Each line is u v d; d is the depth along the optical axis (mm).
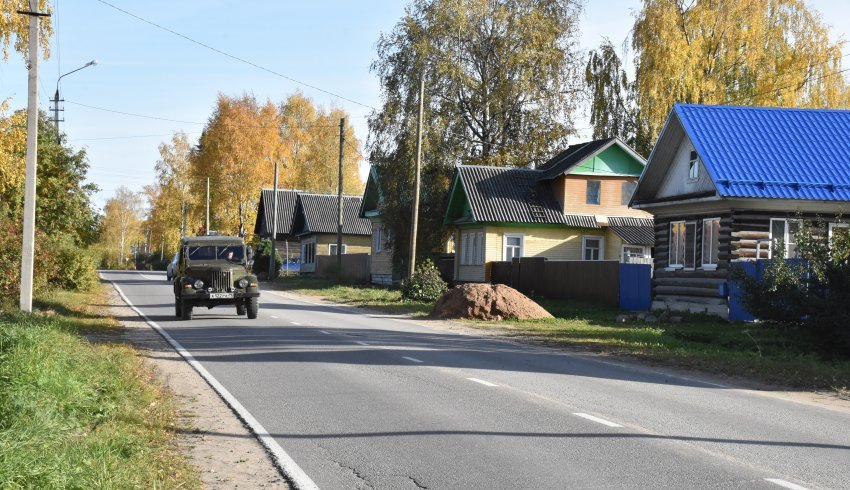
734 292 27750
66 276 36594
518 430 9516
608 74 50875
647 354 18359
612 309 32531
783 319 18391
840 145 29484
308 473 7668
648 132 46500
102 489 6301
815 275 18312
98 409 9633
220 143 74188
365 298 40031
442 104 49750
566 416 10430
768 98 44562
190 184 81625
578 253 45344
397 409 10781
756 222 28312
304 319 26625
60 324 19219
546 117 51000
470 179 45562
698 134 29328
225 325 23719
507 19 50719
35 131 21875
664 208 32406
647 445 8805
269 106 77188
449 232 50312
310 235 74625
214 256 26359
